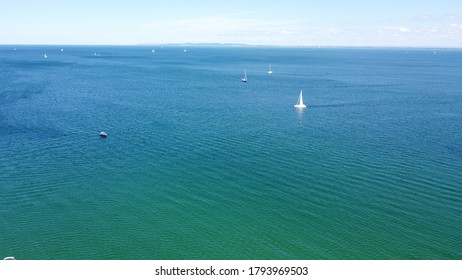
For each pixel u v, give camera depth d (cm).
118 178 6300
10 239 4512
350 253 4375
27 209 5228
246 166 6862
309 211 5281
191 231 4769
